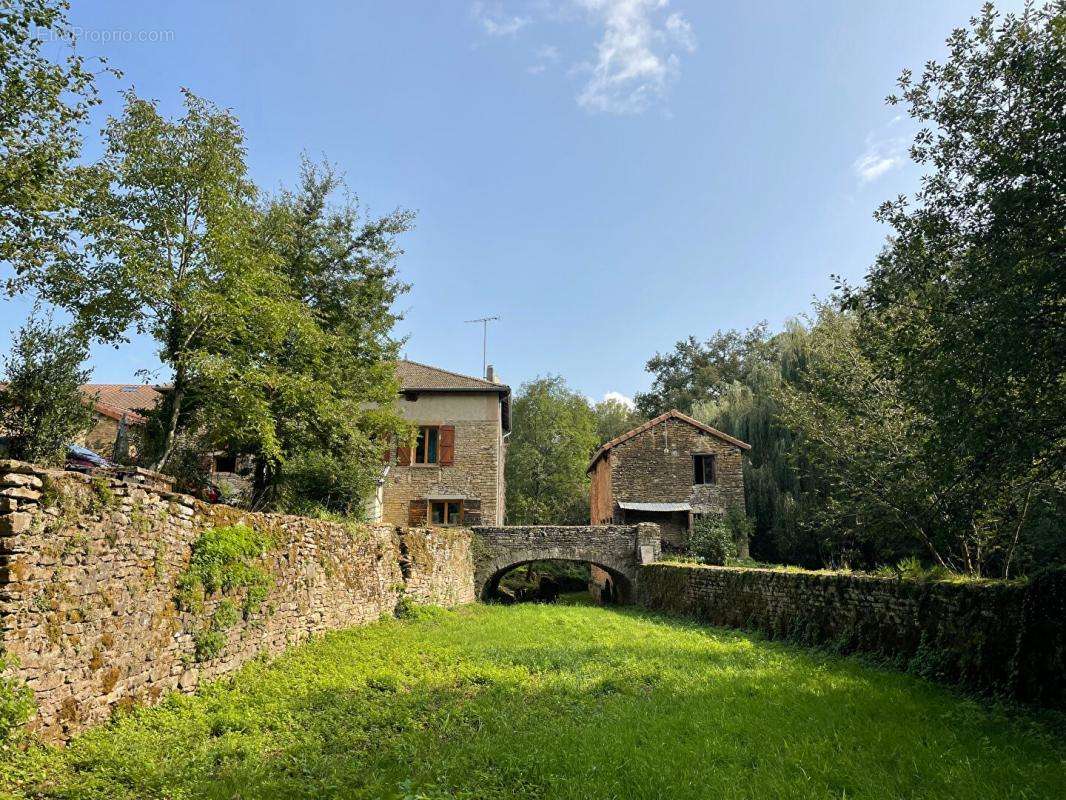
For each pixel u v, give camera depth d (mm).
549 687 9219
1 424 12367
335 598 12500
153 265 12078
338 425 17672
